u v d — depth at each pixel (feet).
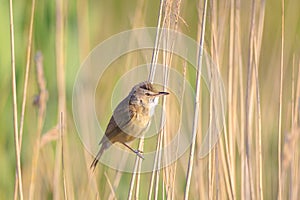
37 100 44.83
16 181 41.88
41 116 44.88
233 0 45.34
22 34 59.88
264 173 53.88
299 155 48.34
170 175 41.14
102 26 65.46
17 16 60.75
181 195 50.70
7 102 57.93
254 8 44.88
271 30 63.36
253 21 44.88
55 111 57.82
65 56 57.00
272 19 63.46
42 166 52.19
